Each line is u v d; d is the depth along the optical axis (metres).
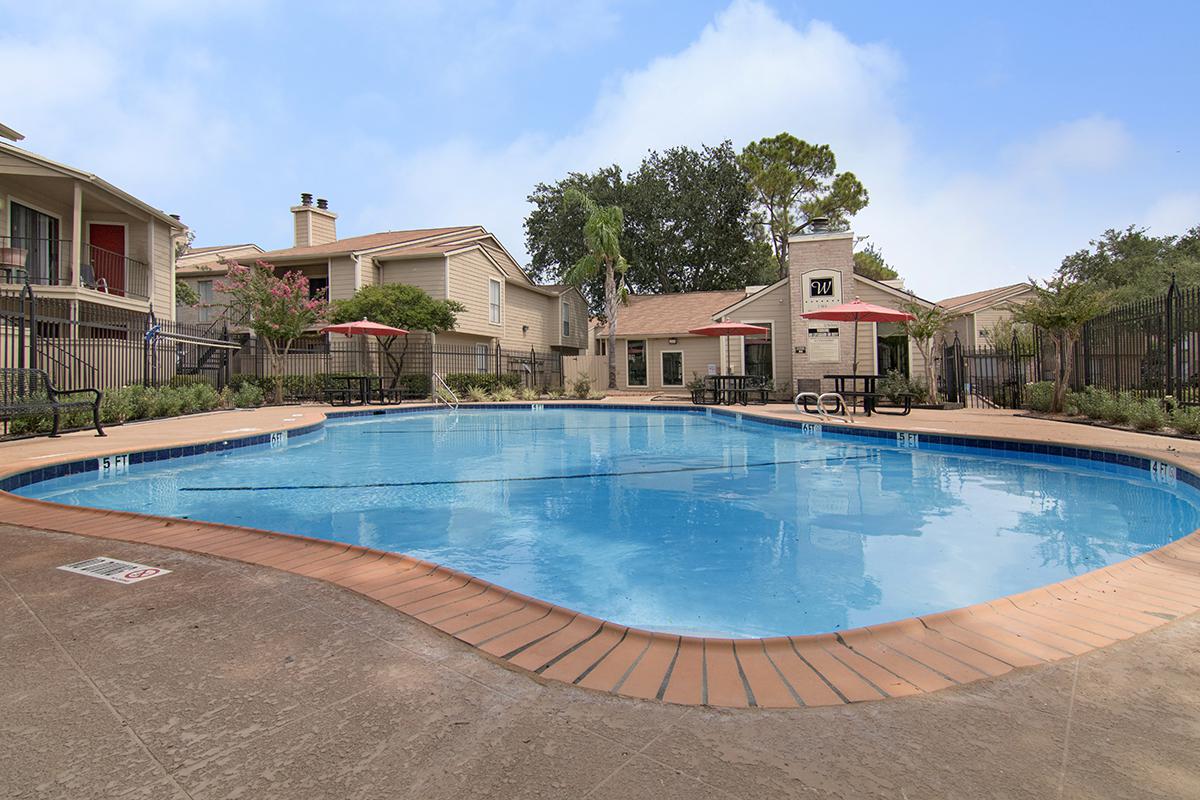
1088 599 2.56
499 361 23.47
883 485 6.71
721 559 4.11
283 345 20.84
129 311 15.59
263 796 1.31
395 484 6.86
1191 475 5.82
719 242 34.66
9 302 13.03
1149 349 10.58
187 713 1.66
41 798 1.29
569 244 34.59
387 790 1.34
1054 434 9.03
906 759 1.45
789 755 1.48
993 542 4.48
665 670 1.94
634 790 1.34
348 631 2.24
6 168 12.72
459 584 2.77
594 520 5.23
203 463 8.34
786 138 33.69
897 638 2.18
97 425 9.21
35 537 3.62
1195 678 1.85
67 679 1.85
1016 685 1.83
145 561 3.13
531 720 1.64
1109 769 1.40
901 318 13.61
